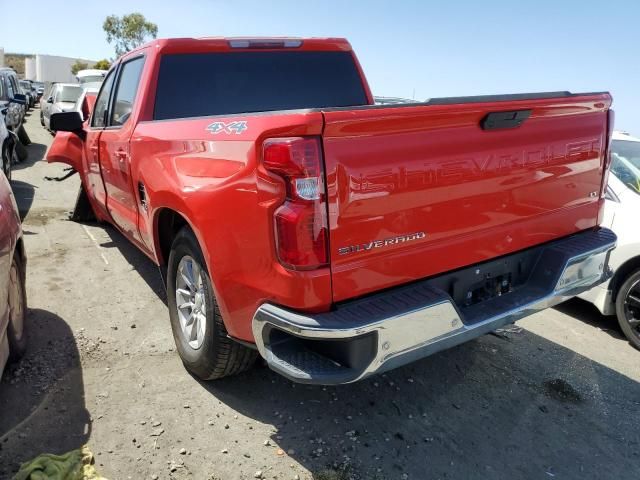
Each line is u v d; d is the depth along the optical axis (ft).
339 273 7.40
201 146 8.82
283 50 13.76
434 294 8.09
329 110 6.97
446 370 12.01
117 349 11.80
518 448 9.55
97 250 18.43
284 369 7.56
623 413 10.91
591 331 15.01
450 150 8.12
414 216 7.94
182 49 12.46
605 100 10.33
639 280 13.79
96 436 8.98
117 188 14.16
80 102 32.96
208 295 9.37
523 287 10.02
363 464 8.80
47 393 10.03
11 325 10.26
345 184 7.19
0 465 8.13
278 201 7.17
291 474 8.48
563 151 9.81
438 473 8.75
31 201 25.07
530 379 11.94
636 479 9.01
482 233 8.93
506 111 8.43
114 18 148.66
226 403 10.12
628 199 14.57
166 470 8.37
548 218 10.00
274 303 7.63
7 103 34.35
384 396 10.78
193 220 8.84
